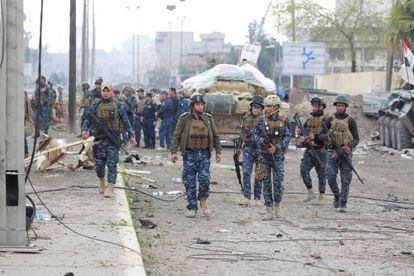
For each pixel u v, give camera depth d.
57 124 71.56
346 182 25.62
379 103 68.44
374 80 99.19
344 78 110.19
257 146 24.09
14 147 16.45
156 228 21.61
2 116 16.36
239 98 54.97
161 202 26.92
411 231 22.12
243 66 62.19
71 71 64.44
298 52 94.94
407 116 54.19
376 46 112.31
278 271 16.53
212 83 59.25
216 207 26.05
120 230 19.48
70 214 21.78
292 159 48.47
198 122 23.64
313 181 35.00
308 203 27.81
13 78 16.30
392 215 25.34
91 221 20.64
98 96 44.50
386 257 18.27
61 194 26.20
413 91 54.97
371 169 42.53
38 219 20.64
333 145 25.70
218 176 35.97
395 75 92.50
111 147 25.72
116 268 15.23
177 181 33.12
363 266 17.20
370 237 20.97
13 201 16.55
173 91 52.16
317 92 69.44
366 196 30.30
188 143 23.62
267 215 23.70
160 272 16.03
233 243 19.61
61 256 16.19
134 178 33.88
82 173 32.56
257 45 82.25
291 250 18.89
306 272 16.50
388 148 57.94
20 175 16.53
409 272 16.67
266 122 23.59
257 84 60.59
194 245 19.22
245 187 26.61
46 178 30.83
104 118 25.50
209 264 17.06
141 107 55.59
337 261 17.70
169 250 18.47
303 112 57.47
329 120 25.94
